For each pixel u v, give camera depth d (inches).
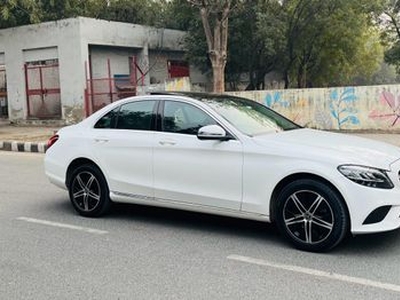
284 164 215.5
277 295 170.7
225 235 241.0
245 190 225.5
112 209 293.0
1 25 971.9
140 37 1033.5
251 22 1012.5
